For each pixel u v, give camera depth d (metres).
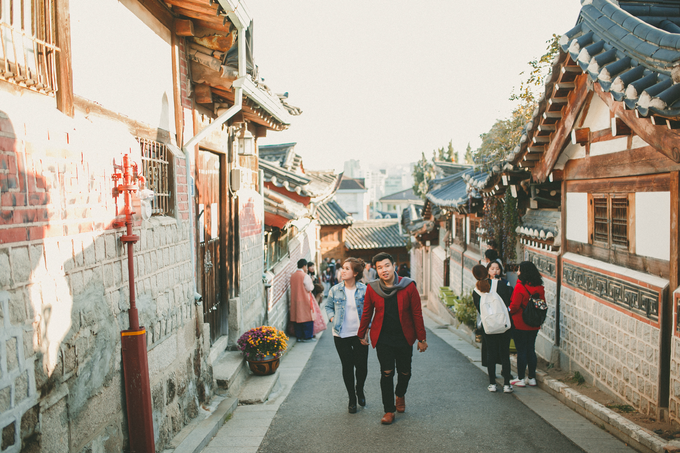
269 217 10.25
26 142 2.61
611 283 5.87
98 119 3.65
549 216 8.42
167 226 4.57
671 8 6.06
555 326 7.59
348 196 49.78
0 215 2.39
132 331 3.62
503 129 10.59
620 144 5.68
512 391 6.32
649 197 5.16
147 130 4.53
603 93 5.12
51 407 2.75
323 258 32.91
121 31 4.04
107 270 3.45
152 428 3.75
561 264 7.43
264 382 6.59
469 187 11.48
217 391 5.93
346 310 5.64
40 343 2.67
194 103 5.75
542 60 9.36
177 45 5.20
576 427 5.02
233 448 4.57
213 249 6.75
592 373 6.35
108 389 3.44
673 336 4.62
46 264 2.75
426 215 22.78
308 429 5.05
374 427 5.07
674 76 3.58
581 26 5.48
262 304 9.45
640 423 4.78
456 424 5.12
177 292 4.77
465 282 14.80
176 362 4.69
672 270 4.72
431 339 11.62
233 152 7.48
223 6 4.67
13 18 2.80
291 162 20.38
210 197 6.58
